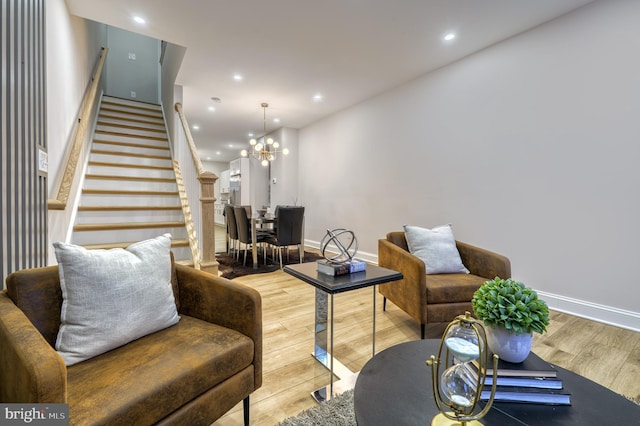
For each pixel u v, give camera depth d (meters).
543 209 2.69
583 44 2.46
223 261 4.75
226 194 10.70
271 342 2.11
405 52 3.19
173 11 2.56
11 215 1.21
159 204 3.78
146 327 1.19
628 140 2.26
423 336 2.04
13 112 1.24
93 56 4.45
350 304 2.91
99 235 2.98
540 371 0.90
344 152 5.11
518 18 2.60
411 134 3.92
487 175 3.10
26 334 0.82
